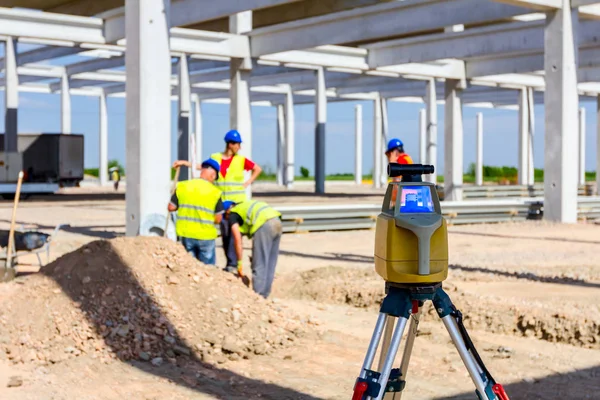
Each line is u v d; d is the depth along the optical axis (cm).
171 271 746
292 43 2389
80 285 718
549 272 1125
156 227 1206
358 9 2217
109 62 3797
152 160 1265
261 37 2480
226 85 4450
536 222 2052
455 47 2444
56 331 664
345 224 1856
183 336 664
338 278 1050
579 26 2156
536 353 676
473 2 2005
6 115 3212
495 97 4547
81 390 550
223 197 966
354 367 623
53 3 3045
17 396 533
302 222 1789
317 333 727
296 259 1305
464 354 312
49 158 4012
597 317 739
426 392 550
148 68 1261
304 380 582
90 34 2273
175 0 2266
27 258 1282
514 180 6519
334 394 546
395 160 1080
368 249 1463
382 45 2642
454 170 3144
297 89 4738
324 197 3484
